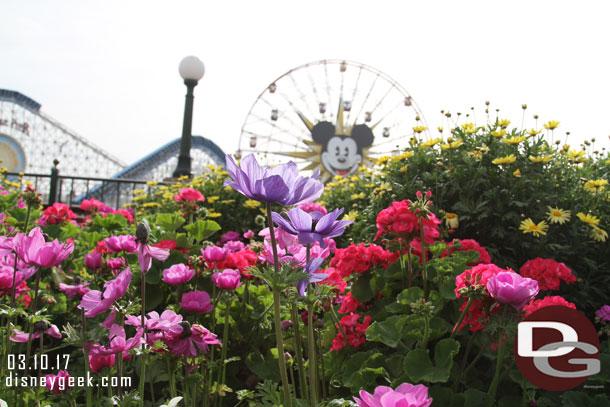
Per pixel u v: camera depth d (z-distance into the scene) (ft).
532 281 4.52
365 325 7.20
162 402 6.66
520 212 11.75
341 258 7.77
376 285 8.20
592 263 11.28
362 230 13.51
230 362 7.95
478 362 6.90
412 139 14.62
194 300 6.48
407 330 6.69
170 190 28.04
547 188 12.21
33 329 4.97
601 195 13.06
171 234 9.93
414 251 8.29
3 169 25.21
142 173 104.68
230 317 8.25
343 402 3.78
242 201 23.11
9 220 11.94
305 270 3.52
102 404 4.43
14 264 4.98
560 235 11.84
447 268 7.28
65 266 10.13
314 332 6.63
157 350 4.82
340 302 8.13
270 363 7.95
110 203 39.42
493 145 13.00
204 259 8.23
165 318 4.79
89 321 7.70
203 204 22.98
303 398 4.58
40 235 4.62
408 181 13.26
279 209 10.93
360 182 20.10
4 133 127.44
